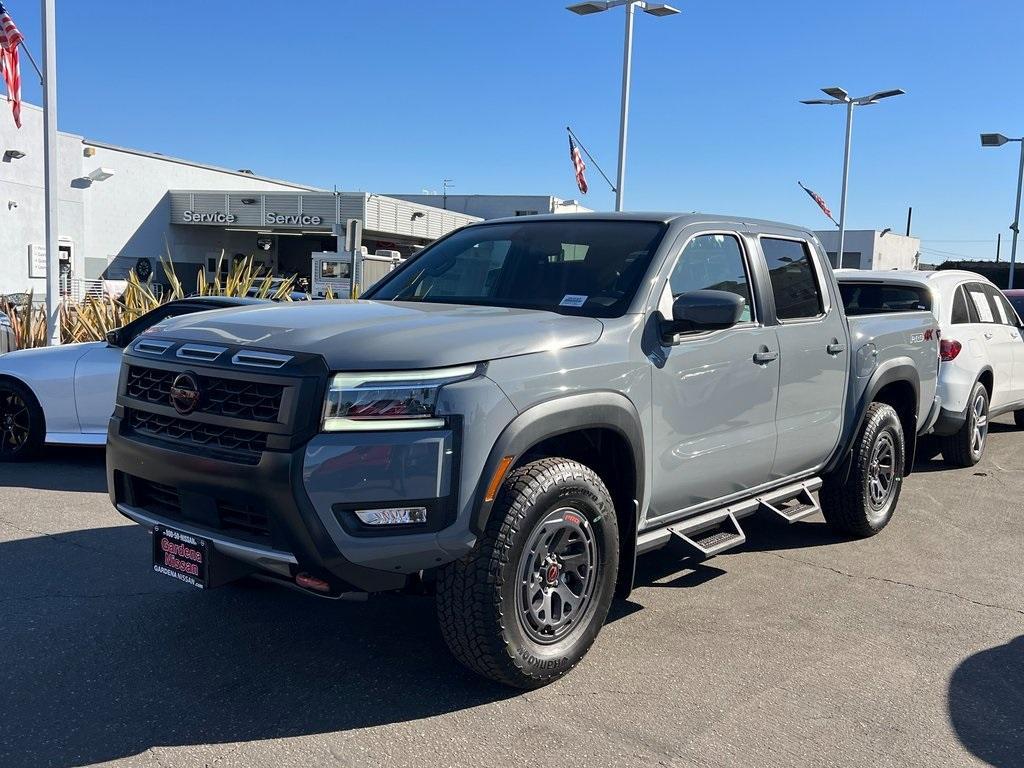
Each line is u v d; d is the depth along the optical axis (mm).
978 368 8516
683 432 4266
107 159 37781
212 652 3992
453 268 4809
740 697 3693
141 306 11305
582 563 3768
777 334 4879
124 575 4973
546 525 3547
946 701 3719
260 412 3297
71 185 33062
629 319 4008
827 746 3328
